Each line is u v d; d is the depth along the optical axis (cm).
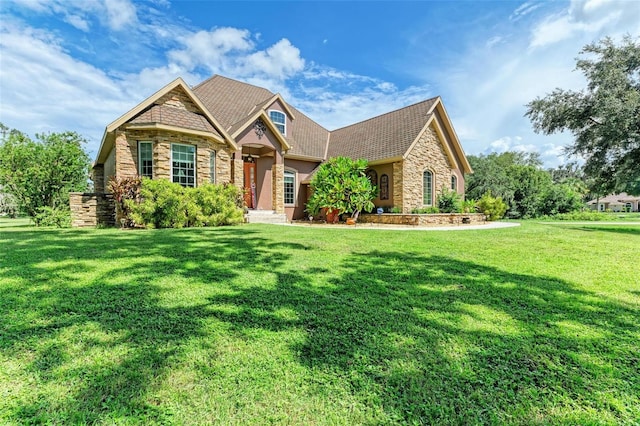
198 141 1329
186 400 193
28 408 183
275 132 1738
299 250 682
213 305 344
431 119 1775
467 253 680
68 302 339
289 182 2039
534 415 190
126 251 625
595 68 1542
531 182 3156
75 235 878
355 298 379
